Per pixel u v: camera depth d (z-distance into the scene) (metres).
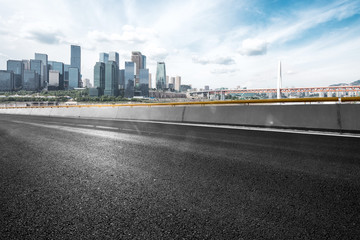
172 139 6.04
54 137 6.66
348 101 7.39
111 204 2.15
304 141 5.45
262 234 1.63
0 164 3.64
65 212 2.00
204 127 8.86
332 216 1.90
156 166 3.44
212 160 3.77
